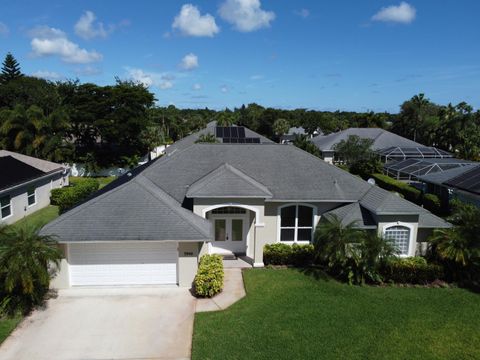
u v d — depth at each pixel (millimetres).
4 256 14148
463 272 18406
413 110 77000
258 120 109375
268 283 17844
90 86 54969
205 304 15797
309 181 22141
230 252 21938
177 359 12211
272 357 12039
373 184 22406
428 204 32656
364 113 99188
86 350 12617
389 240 18125
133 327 14047
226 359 11969
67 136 56312
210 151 24078
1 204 27734
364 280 18000
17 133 45062
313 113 107188
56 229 16438
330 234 18109
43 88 54469
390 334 13461
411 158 49250
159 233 16609
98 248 17172
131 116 55750
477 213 19453
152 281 17734
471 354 12352
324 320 14375
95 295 16578
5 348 12648
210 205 19469
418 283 18250
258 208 19656
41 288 15562
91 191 35594
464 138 58344
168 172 22766
